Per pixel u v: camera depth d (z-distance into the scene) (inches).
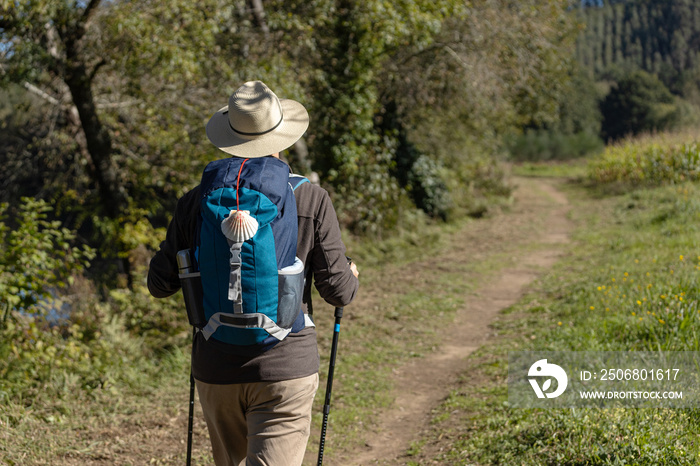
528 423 153.6
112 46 389.7
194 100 436.5
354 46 515.8
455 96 666.2
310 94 516.7
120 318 297.6
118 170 450.3
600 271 329.4
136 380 212.1
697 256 294.4
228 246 80.4
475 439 155.6
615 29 5654.5
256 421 84.7
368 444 172.1
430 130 725.9
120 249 409.1
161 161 455.8
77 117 505.4
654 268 297.9
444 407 189.9
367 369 235.9
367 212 557.3
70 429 167.8
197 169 446.3
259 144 91.1
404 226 600.1
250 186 83.4
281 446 83.2
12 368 201.3
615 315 230.8
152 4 363.3
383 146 620.7
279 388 83.2
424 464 150.8
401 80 628.7
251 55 461.7
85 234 619.5
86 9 378.0
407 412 194.9
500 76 648.4
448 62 623.2
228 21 432.5
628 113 3011.8
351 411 193.9
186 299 85.3
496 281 387.5
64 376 201.2
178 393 204.4
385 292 364.2
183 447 162.9
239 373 83.3
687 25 5354.3
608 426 134.7
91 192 519.8
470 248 517.3
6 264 228.2
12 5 322.0
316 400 204.5
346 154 525.7
